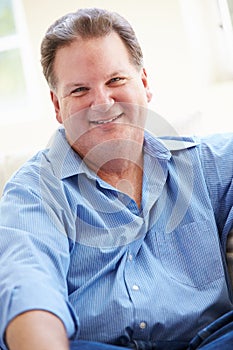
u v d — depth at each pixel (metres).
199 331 1.28
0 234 1.17
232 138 1.54
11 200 1.26
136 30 2.43
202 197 1.43
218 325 1.24
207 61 2.47
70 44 1.34
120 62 1.35
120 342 1.24
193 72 2.39
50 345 0.93
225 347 1.10
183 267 1.36
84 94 1.34
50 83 1.42
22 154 1.74
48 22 2.59
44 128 2.70
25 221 1.20
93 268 1.29
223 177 1.47
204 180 1.45
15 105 2.88
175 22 2.37
